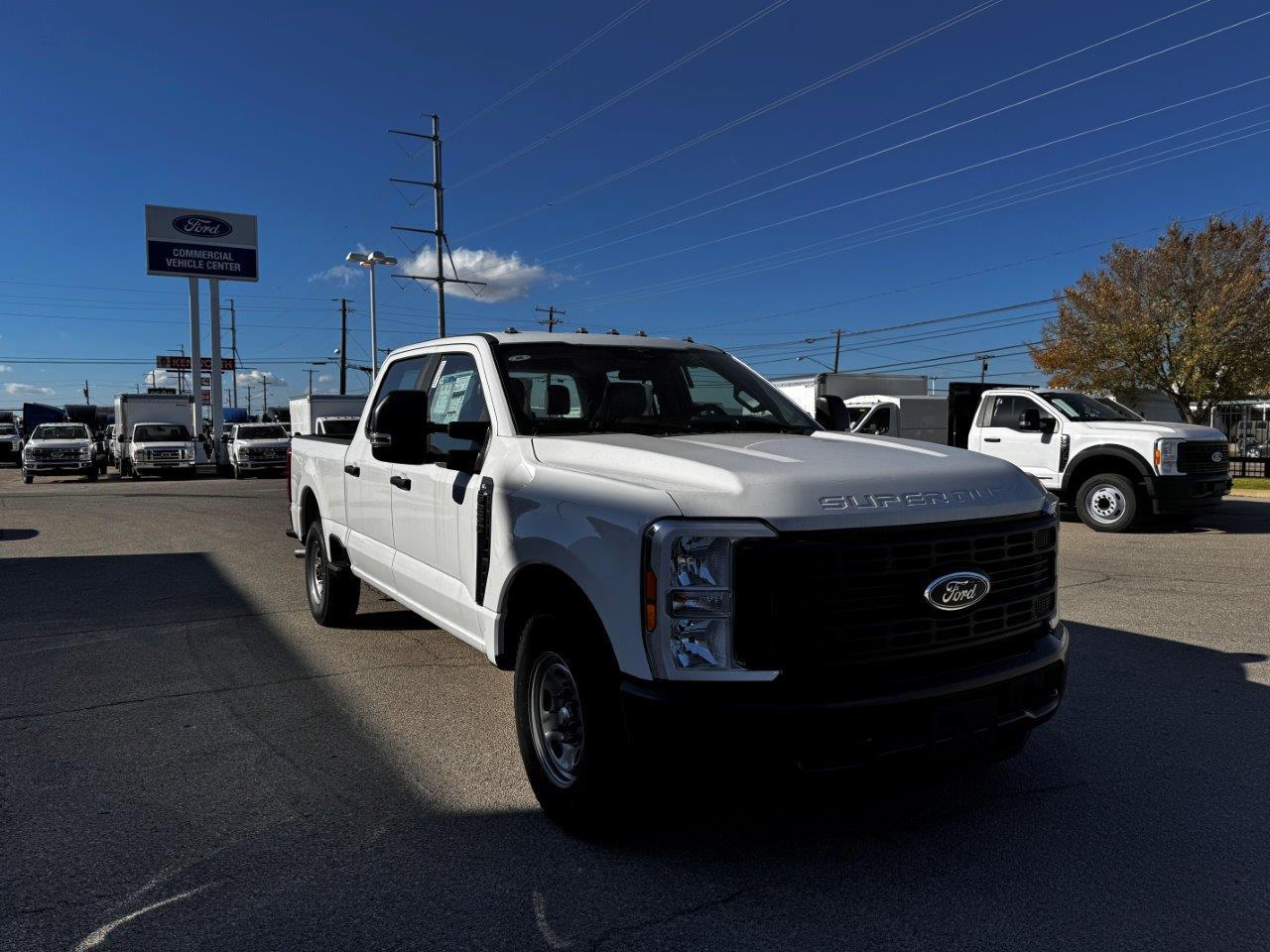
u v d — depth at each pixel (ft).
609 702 9.87
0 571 30.50
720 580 9.10
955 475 10.41
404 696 16.38
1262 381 87.30
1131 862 10.25
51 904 9.46
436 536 14.30
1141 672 17.46
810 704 8.85
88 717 15.30
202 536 39.93
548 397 13.62
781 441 12.07
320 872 10.14
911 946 8.67
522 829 11.18
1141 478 37.42
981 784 12.36
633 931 8.96
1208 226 88.63
